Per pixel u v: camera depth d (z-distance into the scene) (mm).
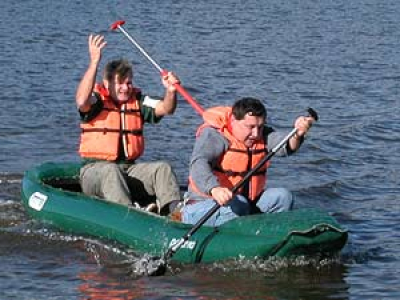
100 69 40438
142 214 17188
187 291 14969
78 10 63312
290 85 38094
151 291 14945
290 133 16281
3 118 29156
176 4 70375
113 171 17891
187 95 18234
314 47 50844
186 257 16172
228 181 16531
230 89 36656
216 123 16422
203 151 16219
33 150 25484
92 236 17500
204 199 16703
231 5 72000
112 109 18469
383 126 29703
